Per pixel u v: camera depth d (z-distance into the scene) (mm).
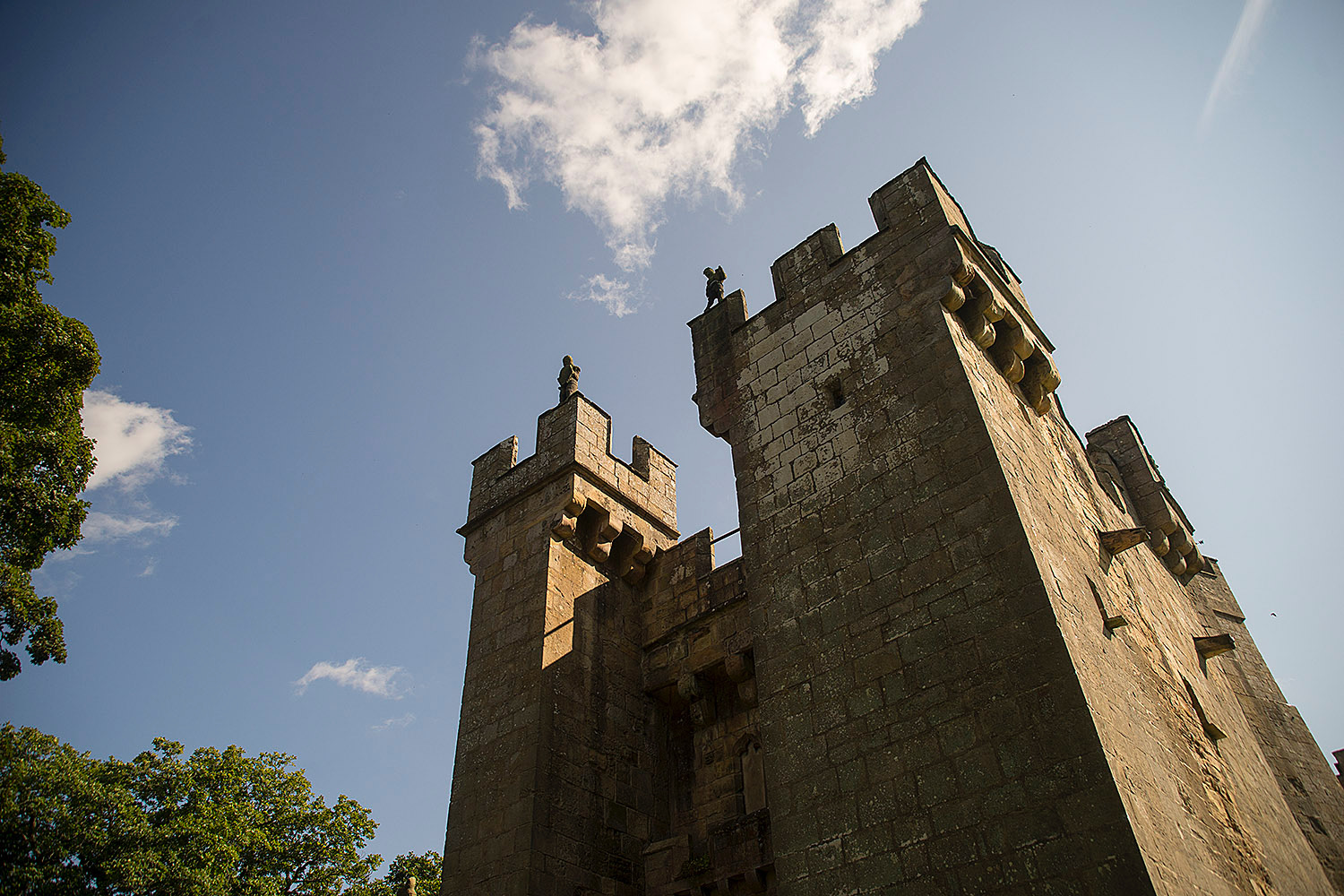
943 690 11602
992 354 15852
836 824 11664
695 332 19203
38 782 24812
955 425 13469
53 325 17609
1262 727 19547
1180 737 13680
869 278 16281
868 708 12195
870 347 15438
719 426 17094
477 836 16500
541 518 20391
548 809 16266
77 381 18141
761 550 14867
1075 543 14125
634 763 18484
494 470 22703
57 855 24109
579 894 15883
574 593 19609
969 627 11781
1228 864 12094
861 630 12883
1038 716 10633
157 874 25625
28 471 17359
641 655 20312
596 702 18516
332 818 32844
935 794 10977
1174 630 17781
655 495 22641
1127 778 10281
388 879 35094
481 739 17844
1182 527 21922
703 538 20812
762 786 17125
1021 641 11227
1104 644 12492
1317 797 18406
